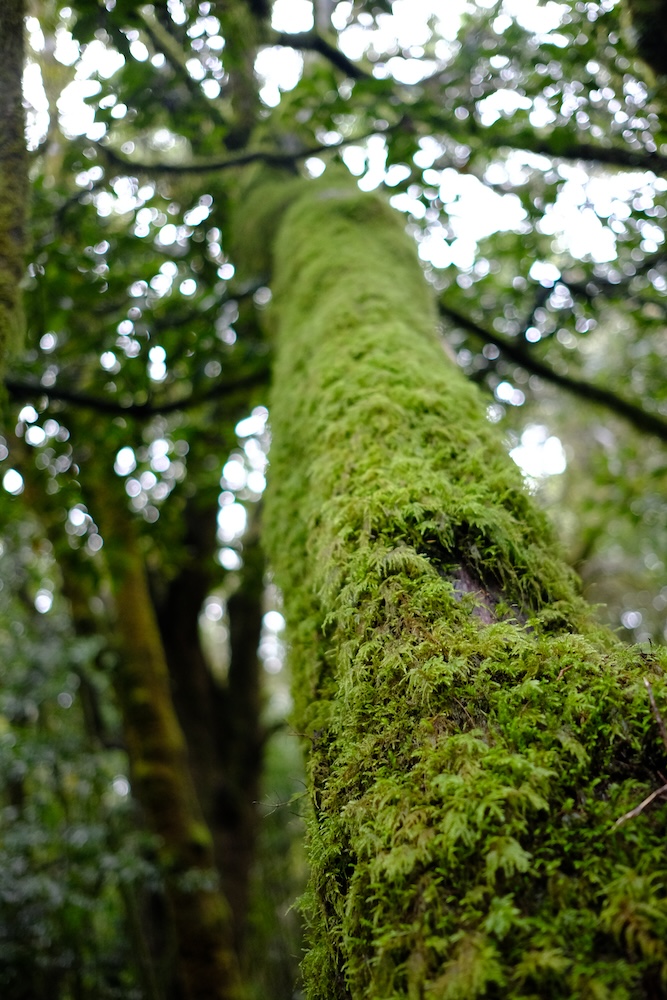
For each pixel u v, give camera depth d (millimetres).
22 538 4949
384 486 1259
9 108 1516
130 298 3197
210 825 5246
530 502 1321
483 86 2680
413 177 2850
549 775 770
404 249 2432
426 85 2900
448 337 4059
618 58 2395
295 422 1830
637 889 661
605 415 4938
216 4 2312
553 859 721
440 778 791
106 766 5160
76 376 3457
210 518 5891
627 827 728
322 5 3305
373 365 1648
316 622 1392
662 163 2609
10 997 3879
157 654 4633
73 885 4168
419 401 1486
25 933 3883
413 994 678
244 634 6262
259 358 3371
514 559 1182
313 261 2332
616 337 5805
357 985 786
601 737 828
